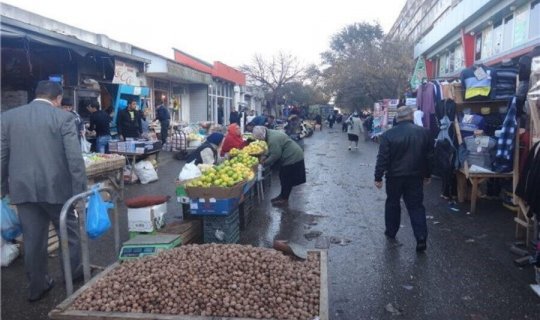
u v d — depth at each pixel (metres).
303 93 56.59
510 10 14.33
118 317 2.97
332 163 16.55
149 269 3.53
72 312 3.04
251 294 3.17
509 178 8.08
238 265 3.50
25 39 8.45
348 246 6.26
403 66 34.59
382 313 4.25
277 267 3.52
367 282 4.97
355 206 8.91
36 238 4.34
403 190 6.12
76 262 4.75
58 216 4.44
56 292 4.61
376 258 5.74
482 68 8.31
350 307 4.38
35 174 4.18
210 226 5.85
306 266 3.80
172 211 8.31
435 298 4.56
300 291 3.28
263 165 8.77
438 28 22.50
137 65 17.33
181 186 5.95
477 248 6.10
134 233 5.54
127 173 10.84
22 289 4.72
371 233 6.90
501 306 4.37
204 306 3.09
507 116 6.53
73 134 4.29
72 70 11.20
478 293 4.66
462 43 19.34
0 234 5.03
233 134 9.73
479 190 9.02
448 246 6.19
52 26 13.42
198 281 3.29
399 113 6.13
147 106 19.08
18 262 5.43
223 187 5.60
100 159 8.30
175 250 3.86
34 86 9.77
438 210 8.28
